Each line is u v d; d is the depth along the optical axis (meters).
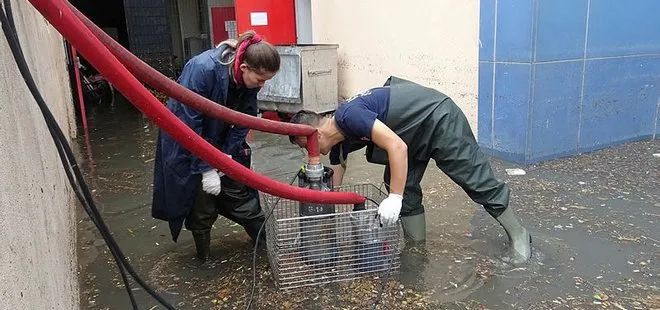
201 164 2.66
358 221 2.69
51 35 5.17
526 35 4.35
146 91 1.68
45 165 2.21
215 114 2.13
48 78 3.79
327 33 7.18
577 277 2.70
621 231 3.20
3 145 1.28
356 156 5.27
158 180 2.81
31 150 1.79
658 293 2.52
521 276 2.74
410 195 3.08
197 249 3.06
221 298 2.66
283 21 7.10
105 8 12.95
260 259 3.04
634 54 4.90
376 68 6.43
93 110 9.06
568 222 3.37
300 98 6.38
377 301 2.55
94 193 4.36
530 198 3.80
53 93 4.17
